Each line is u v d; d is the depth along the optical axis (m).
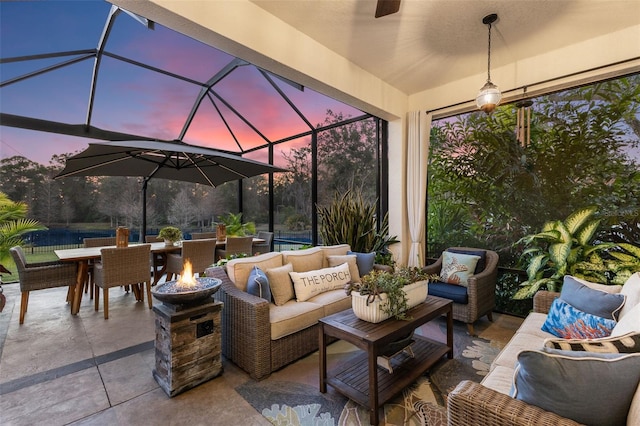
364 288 2.07
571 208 3.16
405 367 2.17
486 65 3.42
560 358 0.94
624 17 2.57
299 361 2.47
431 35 2.85
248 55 2.49
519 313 3.54
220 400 1.96
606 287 2.03
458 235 4.00
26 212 4.50
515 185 3.52
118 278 3.49
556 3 2.41
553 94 3.23
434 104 4.00
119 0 1.84
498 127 3.62
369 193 4.48
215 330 2.20
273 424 1.74
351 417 1.80
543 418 0.92
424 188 4.03
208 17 2.13
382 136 4.36
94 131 5.00
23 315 3.23
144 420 1.77
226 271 2.76
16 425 1.73
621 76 2.87
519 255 3.51
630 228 2.85
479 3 2.41
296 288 2.75
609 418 0.89
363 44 3.00
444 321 3.37
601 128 2.98
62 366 2.36
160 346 2.10
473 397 1.06
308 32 2.79
